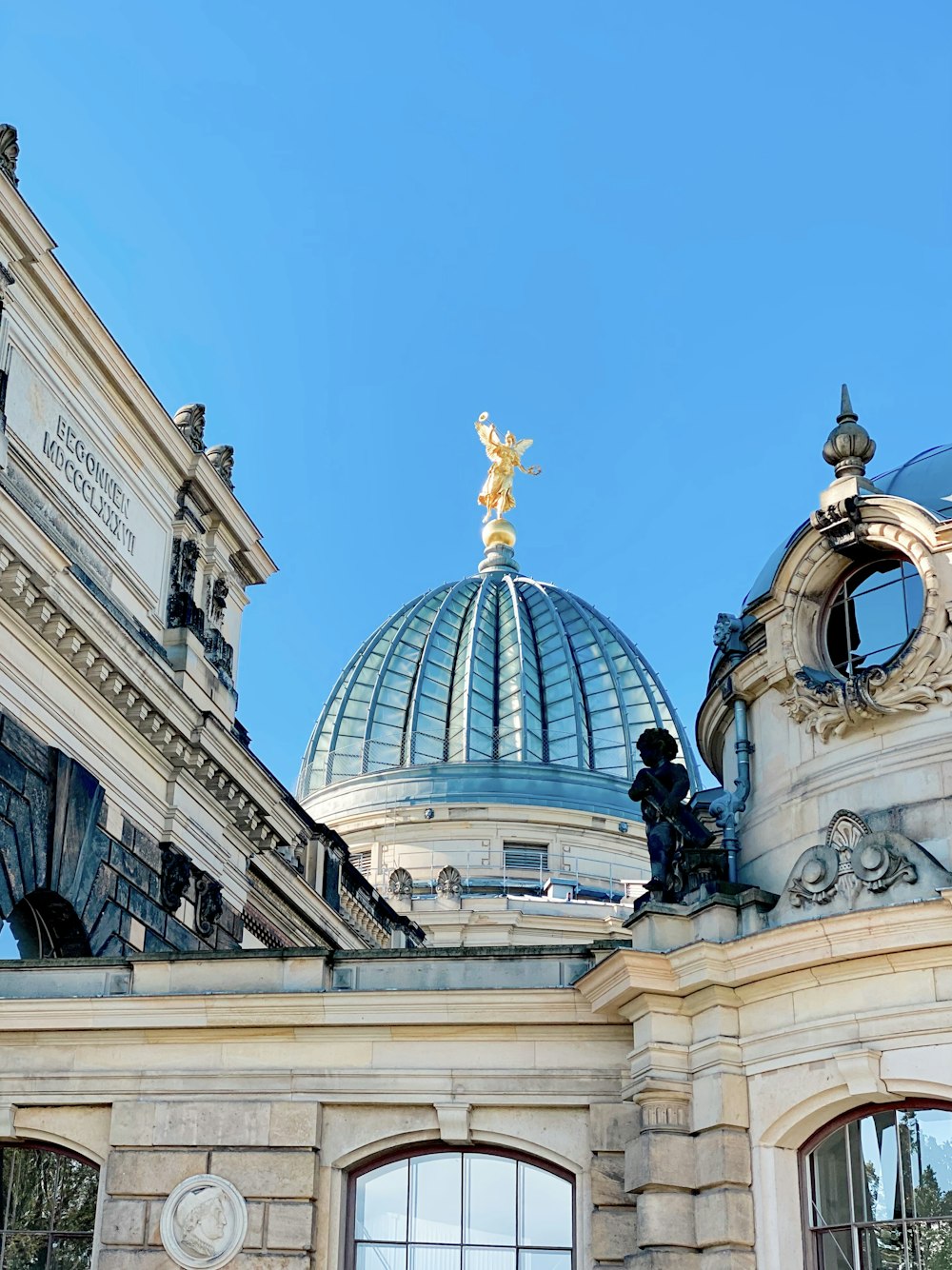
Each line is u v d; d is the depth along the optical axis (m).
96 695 46.72
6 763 41.84
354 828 106.75
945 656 33.66
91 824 45.59
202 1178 33.75
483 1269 33.41
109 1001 35.03
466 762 108.44
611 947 34.62
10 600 42.31
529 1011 34.09
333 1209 33.72
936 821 32.88
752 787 37.28
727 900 33.66
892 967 31.12
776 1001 32.34
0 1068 35.31
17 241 44.69
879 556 35.84
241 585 59.78
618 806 107.88
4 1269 34.47
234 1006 34.66
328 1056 34.56
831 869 32.66
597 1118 33.50
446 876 99.25
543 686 113.38
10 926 43.72
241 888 56.41
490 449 128.75
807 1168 31.98
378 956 35.59
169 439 53.41
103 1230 33.72
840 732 34.97
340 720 114.44
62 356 47.44
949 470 36.97
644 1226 31.77
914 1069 30.48
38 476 45.59
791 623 36.34
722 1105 32.03
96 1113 35.03
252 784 55.69
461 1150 34.34
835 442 36.66
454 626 116.75
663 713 115.62
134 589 51.03
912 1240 30.67
